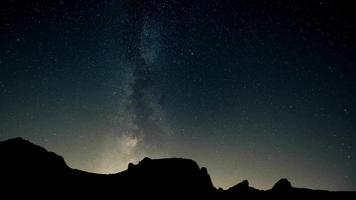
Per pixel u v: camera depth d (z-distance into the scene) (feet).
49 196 65.10
